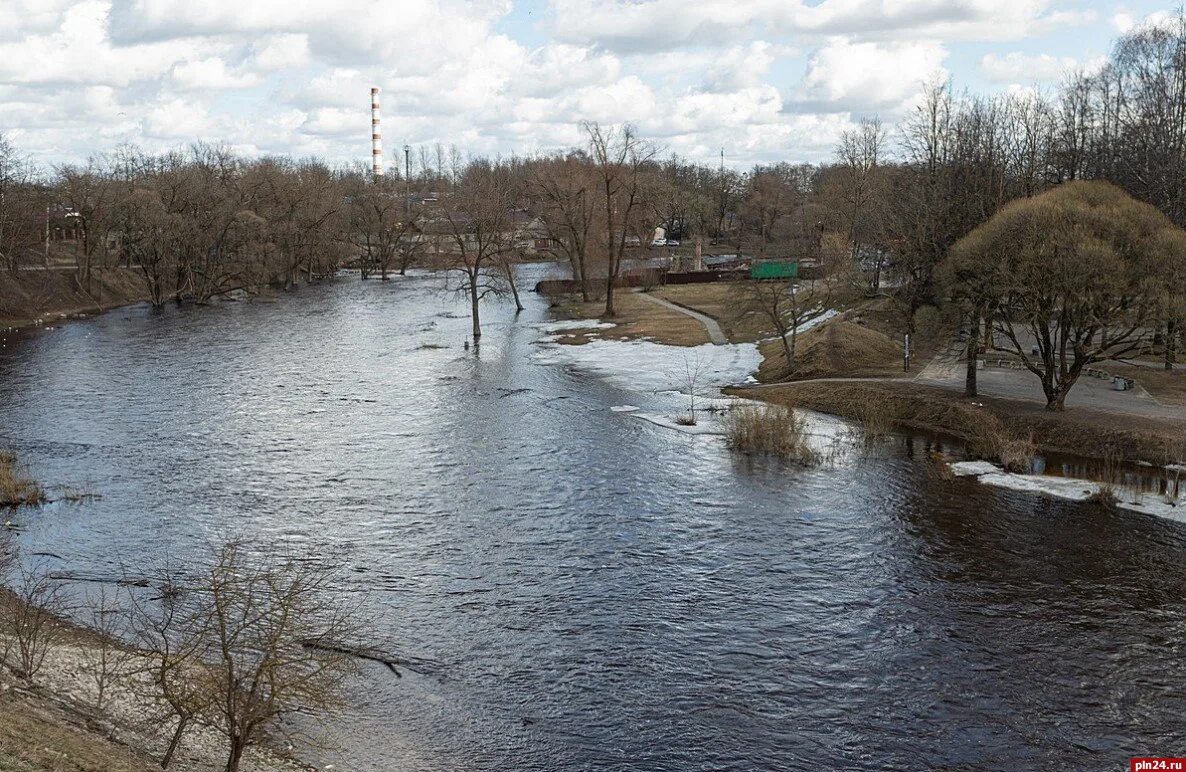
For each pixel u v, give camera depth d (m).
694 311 115.06
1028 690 27.16
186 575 35.34
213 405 66.06
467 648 29.73
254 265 148.62
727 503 43.75
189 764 21.03
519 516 42.22
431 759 23.67
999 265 53.59
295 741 23.88
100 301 136.75
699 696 26.95
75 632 29.61
